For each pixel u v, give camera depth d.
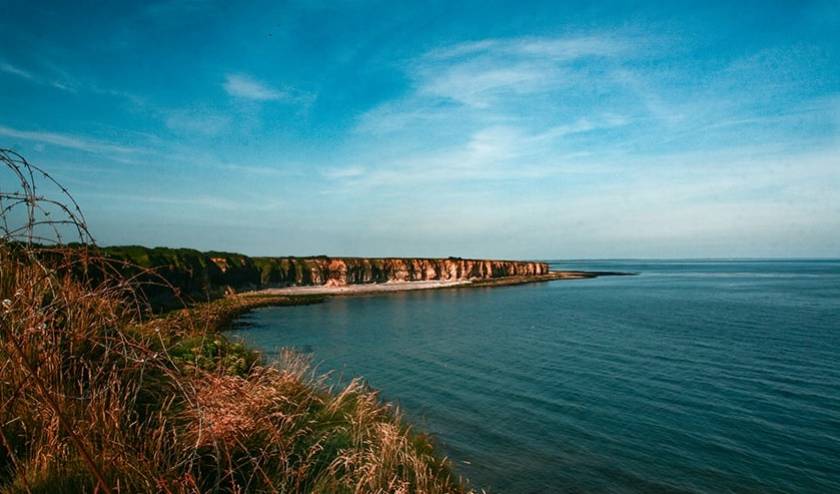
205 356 6.74
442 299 67.19
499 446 13.48
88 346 4.43
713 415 16.38
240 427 4.42
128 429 3.75
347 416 6.97
